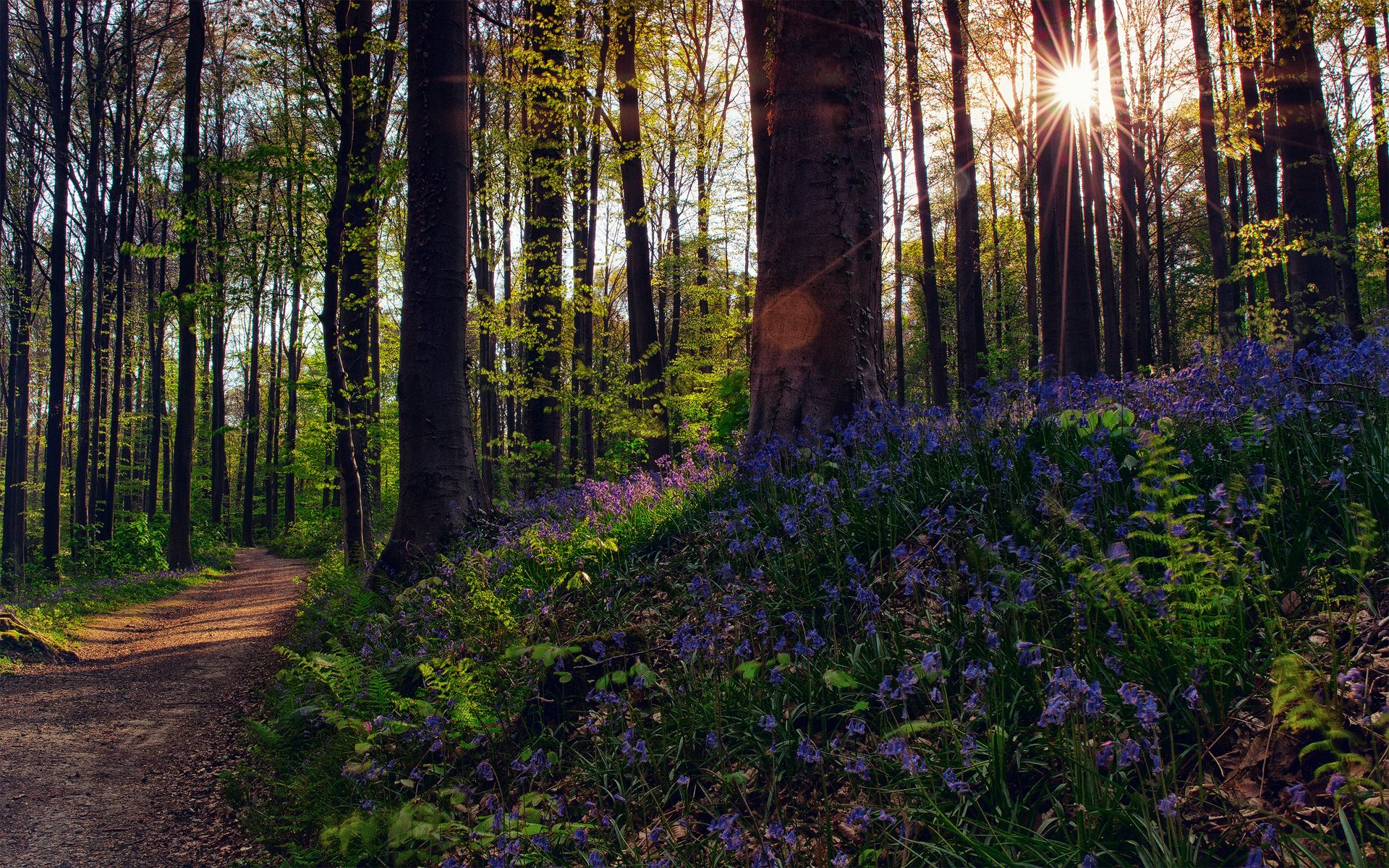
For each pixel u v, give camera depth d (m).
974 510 4.43
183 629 12.90
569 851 3.14
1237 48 15.97
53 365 21.20
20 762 5.97
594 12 14.82
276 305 24.80
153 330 32.12
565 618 5.54
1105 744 2.43
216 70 27.64
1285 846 2.03
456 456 9.33
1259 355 4.46
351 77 13.84
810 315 7.00
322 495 37.22
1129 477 4.20
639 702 4.12
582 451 27.19
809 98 7.08
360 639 7.25
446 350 9.38
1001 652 3.10
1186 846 2.12
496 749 4.29
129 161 28.19
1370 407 3.91
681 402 17.83
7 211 29.42
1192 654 2.73
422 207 9.40
